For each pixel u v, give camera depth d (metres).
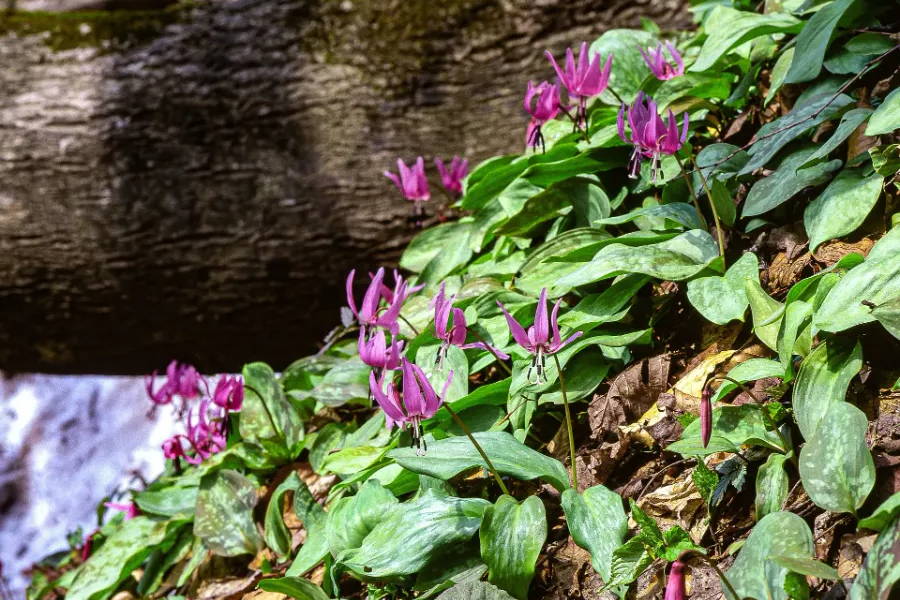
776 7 2.32
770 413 1.91
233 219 2.97
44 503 5.44
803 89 2.23
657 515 1.94
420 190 2.43
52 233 3.06
